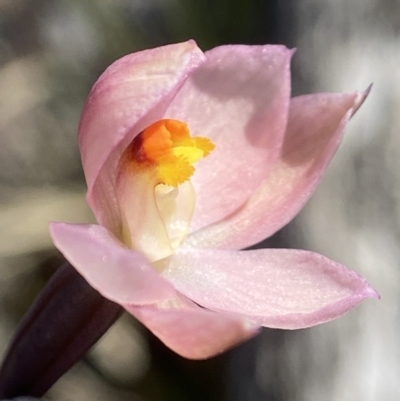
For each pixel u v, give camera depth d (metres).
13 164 0.15
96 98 0.07
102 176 0.07
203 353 0.07
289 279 0.07
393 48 0.10
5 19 0.17
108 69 0.07
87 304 0.07
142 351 0.12
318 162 0.07
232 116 0.07
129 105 0.07
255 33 0.12
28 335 0.07
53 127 0.16
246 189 0.07
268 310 0.07
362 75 0.10
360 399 0.09
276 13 0.10
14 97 0.16
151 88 0.07
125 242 0.07
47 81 0.16
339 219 0.09
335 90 0.10
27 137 0.15
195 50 0.07
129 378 0.12
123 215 0.07
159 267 0.07
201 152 0.07
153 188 0.07
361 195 0.09
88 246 0.07
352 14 0.10
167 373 0.11
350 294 0.07
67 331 0.07
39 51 0.16
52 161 0.15
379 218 0.09
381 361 0.09
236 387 0.10
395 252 0.09
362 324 0.09
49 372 0.07
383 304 0.09
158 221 0.07
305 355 0.09
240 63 0.07
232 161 0.07
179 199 0.07
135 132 0.07
